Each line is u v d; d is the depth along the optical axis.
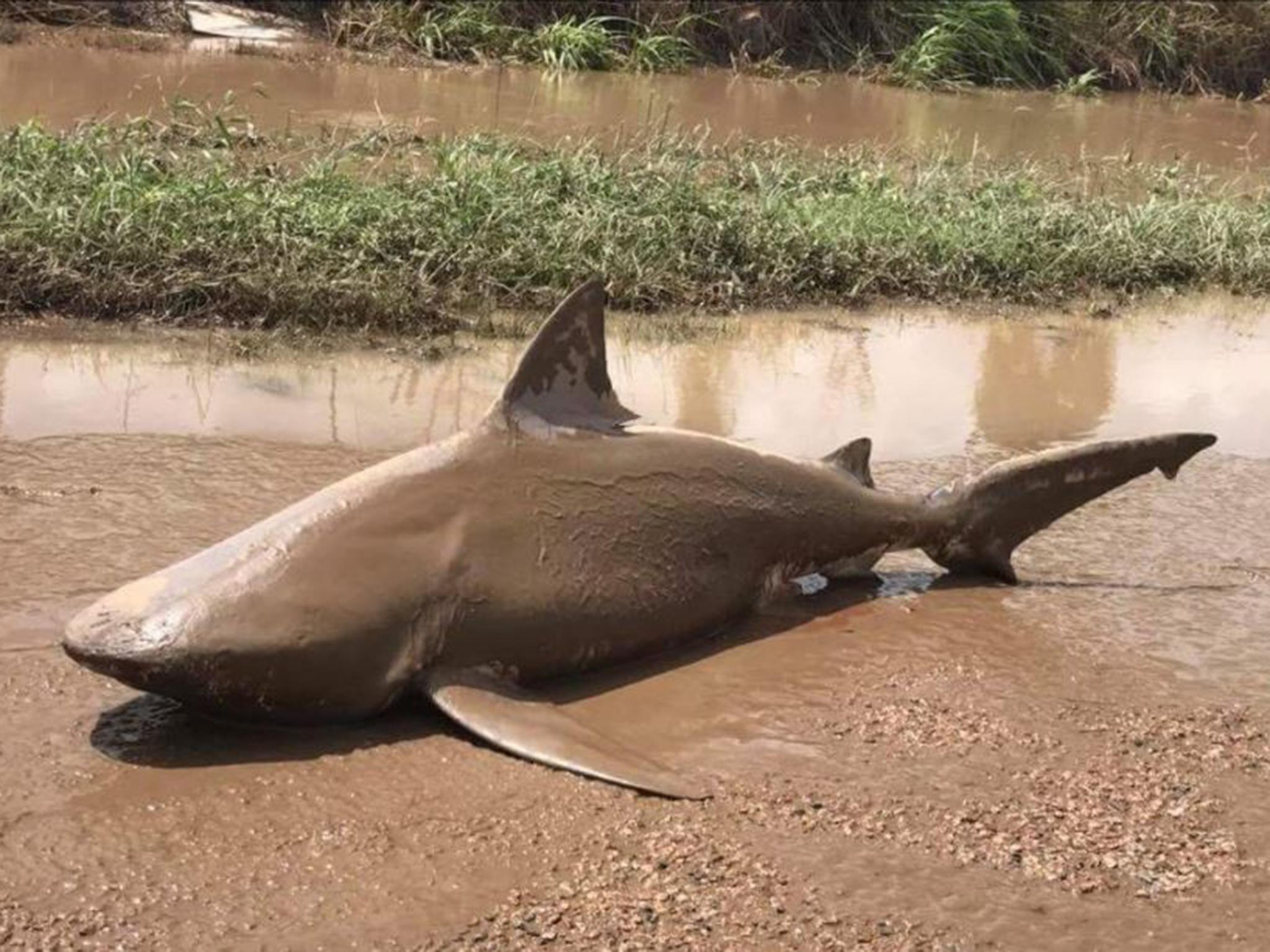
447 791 2.00
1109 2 10.02
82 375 3.44
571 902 1.81
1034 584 2.79
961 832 2.01
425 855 1.88
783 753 2.17
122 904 1.75
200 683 2.02
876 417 3.65
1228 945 1.84
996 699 2.36
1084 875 1.95
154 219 4.02
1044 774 2.17
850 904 1.85
